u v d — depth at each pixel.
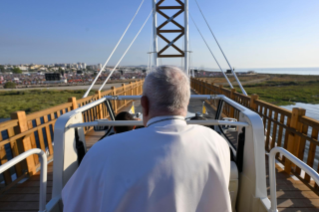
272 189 1.30
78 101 4.57
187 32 11.95
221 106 2.67
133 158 0.66
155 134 0.70
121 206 0.62
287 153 1.16
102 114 6.02
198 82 13.92
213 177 0.71
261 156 1.44
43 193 1.29
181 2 11.93
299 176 2.82
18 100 39.66
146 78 0.83
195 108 7.44
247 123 1.50
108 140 0.72
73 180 0.71
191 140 0.72
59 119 1.52
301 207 2.28
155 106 0.77
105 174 0.65
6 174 2.77
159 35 12.15
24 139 3.02
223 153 0.79
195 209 0.67
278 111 3.37
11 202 2.55
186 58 12.02
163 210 0.64
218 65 8.42
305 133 2.74
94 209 0.66
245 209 1.57
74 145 1.63
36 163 3.40
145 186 0.63
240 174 1.64
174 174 0.65
